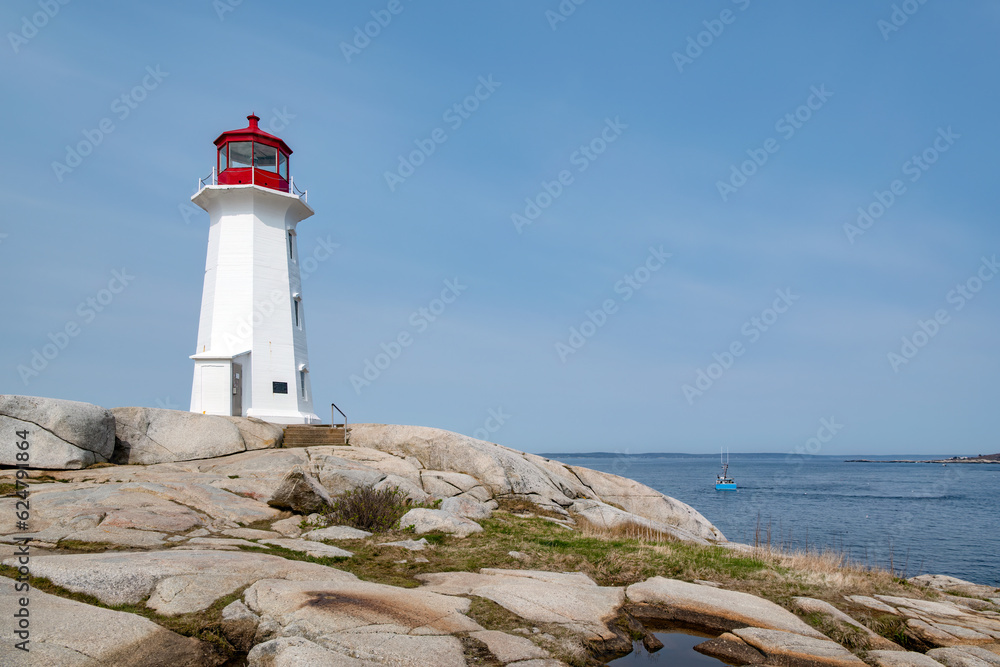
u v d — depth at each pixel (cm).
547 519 1831
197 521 1224
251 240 2895
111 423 1848
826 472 17175
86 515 1133
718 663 811
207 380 2659
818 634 891
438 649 689
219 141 3014
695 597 1004
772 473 16400
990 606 1126
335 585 843
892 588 1194
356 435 2419
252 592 788
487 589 936
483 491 2002
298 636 687
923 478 13288
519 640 760
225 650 687
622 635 853
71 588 758
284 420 2791
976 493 8312
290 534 1252
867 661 827
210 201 2966
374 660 650
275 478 1703
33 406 1664
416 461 2181
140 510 1208
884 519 4906
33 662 576
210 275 2906
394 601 808
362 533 1269
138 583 780
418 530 1375
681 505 2441
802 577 1197
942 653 854
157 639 664
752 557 1390
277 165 3062
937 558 3197
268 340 2848
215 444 2025
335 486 1716
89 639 631
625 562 1196
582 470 2564
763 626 909
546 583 1012
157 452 1922
